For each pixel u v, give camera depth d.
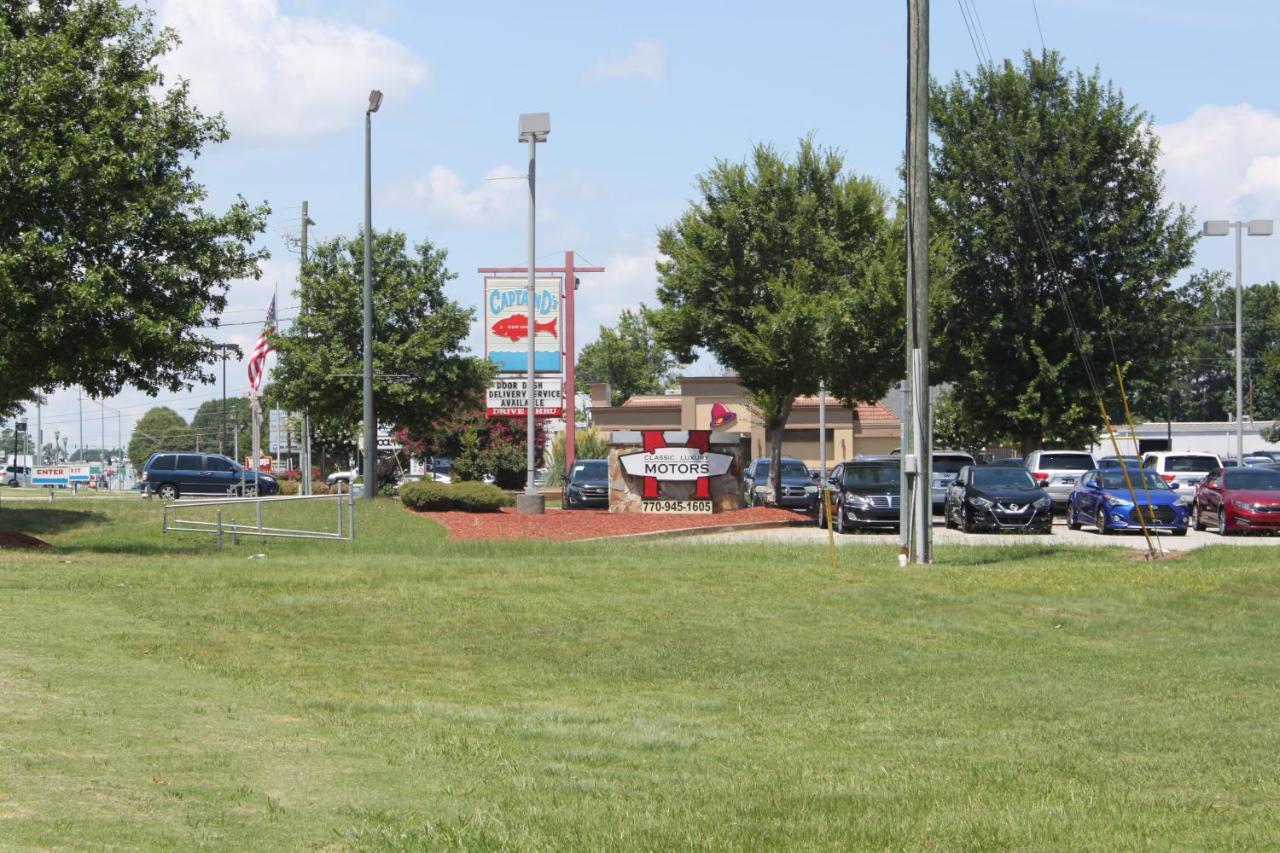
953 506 37.34
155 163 24.48
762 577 21.61
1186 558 25.83
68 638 14.14
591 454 60.66
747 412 72.25
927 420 24.31
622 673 14.83
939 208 51.81
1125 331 50.66
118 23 24.38
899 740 11.62
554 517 36.22
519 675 14.52
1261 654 16.73
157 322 23.45
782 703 13.48
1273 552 27.09
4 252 22.16
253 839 7.01
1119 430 69.62
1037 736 11.80
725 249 41.00
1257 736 11.61
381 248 53.38
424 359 52.72
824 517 37.00
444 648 15.69
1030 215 50.09
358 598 18.34
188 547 28.70
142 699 10.98
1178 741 11.40
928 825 8.13
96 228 22.78
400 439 66.06
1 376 23.77
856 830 7.97
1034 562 24.89
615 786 9.21
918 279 24.05
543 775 9.47
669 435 38.06
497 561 23.62
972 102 52.38
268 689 12.40
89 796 7.59
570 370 54.72
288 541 30.17
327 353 52.25
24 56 22.95
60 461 185.12
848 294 39.53
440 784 8.87
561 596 19.16
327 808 7.87
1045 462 44.81
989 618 18.89
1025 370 51.91
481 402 62.69
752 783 9.52
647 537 33.09
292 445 76.12
